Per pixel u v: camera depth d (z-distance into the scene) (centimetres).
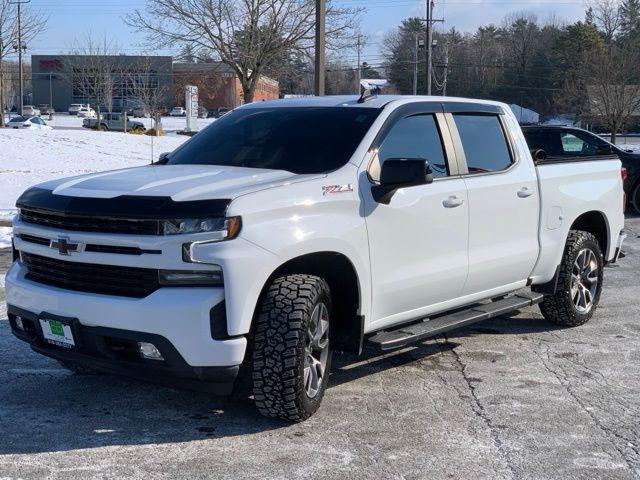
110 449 445
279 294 460
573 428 491
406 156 556
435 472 425
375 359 633
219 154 571
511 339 700
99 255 447
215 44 3500
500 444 464
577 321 735
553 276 700
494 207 614
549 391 561
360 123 548
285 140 555
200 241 429
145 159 2712
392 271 530
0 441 454
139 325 434
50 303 465
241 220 437
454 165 588
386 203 520
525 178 651
